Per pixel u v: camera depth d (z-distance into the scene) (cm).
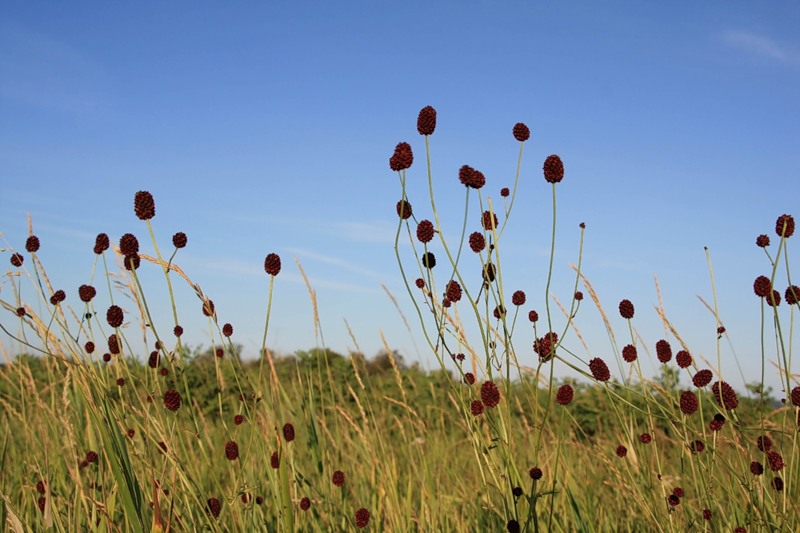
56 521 316
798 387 273
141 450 331
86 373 252
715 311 327
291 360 767
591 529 354
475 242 284
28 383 439
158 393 302
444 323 279
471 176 274
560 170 262
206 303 307
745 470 313
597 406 671
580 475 438
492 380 264
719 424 290
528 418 426
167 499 302
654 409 449
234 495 297
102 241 309
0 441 471
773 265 266
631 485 348
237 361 315
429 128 265
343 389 723
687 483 395
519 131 276
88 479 356
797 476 273
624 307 340
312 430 442
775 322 266
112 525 281
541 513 329
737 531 293
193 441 440
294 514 346
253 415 305
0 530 337
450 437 619
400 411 713
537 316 310
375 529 374
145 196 269
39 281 299
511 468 276
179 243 292
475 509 405
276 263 287
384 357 791
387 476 417
